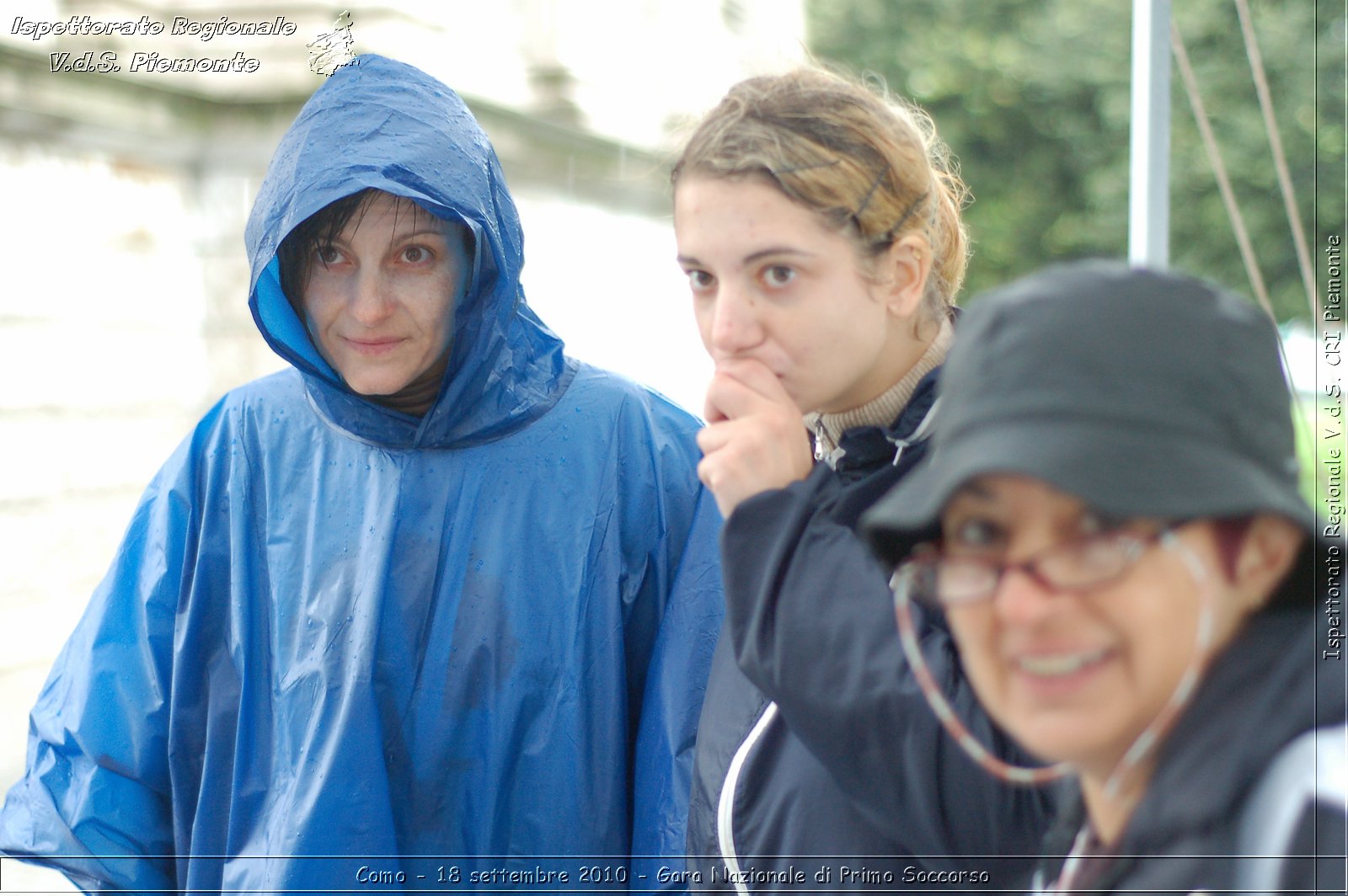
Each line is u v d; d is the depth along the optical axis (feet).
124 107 15.65
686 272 4.10
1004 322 2.17
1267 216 37.58
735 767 3.97
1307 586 2.22
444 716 5.34
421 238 5.36
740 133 3.86
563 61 23.65
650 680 5.36
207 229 17.60
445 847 5.33
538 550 5.49
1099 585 2.17
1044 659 2.21
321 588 5.49
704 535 5.47
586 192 25.95
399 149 5.30
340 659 5.35
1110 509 2.00
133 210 16.65
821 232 3.79
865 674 3.31
